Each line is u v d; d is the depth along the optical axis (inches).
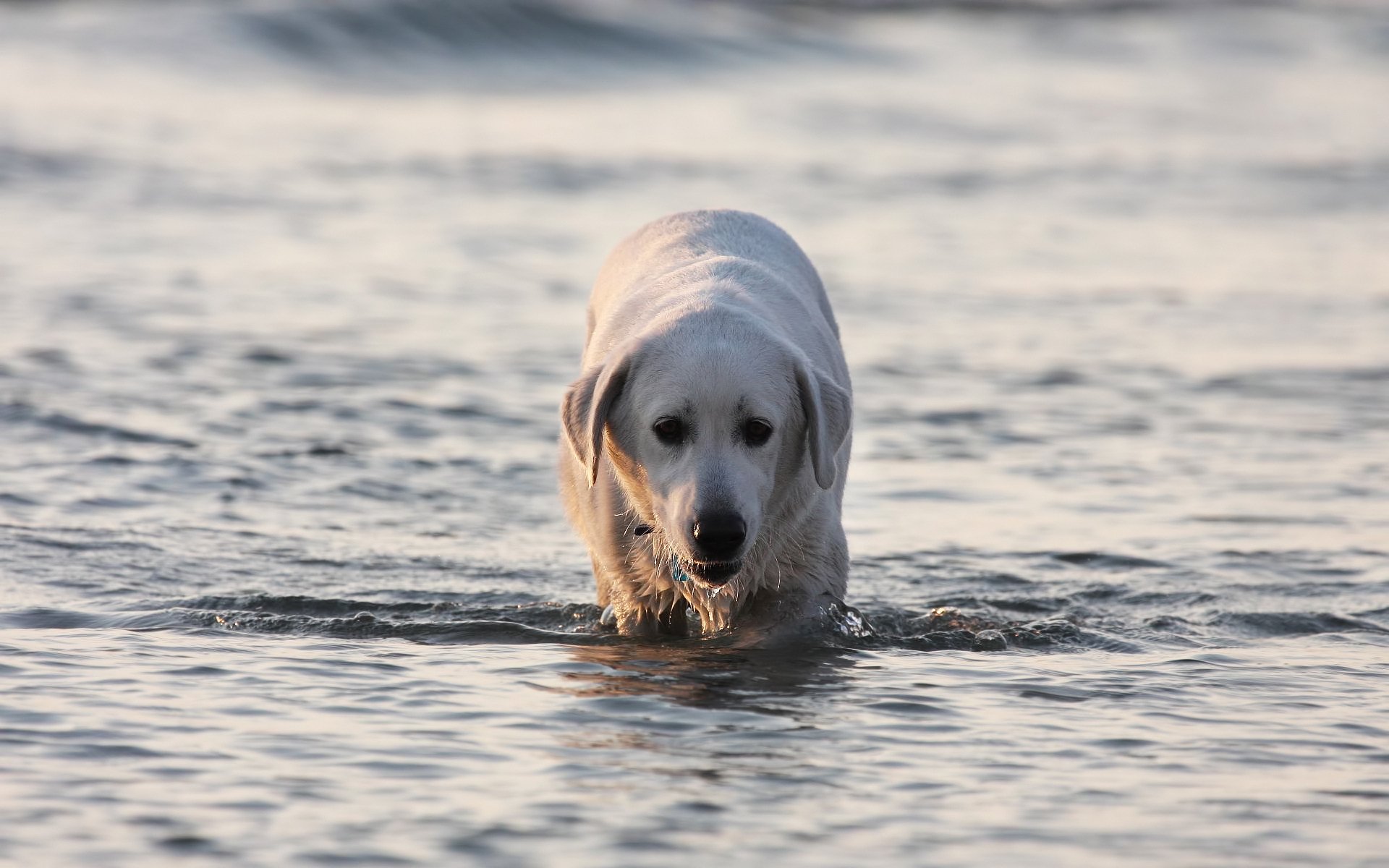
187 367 649.6
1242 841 246.1
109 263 863.1
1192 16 2807.6
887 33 2421.3
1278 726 302.5
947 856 239.6
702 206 1130.0
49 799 254.5
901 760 281.9
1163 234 1077.1
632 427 340.5
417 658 346.0
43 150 1211.9
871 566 434.0
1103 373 690.2
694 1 2470.5
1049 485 521.0
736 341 335.0
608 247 973.8
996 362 710.5
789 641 363.3
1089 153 1507.1
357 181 1185.4
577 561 441.7
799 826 250.1
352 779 266.8
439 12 1932.8
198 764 272.4
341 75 1745.8
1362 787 269.0
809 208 1147.3
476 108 1638.8
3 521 446.3
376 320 758.5
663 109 1705.2
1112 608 399.5
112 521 453.1
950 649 363.6
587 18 2066.9
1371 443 572.7
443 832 244.8
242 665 333.7
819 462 336.5
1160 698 320.8
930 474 534.9
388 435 563.8
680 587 364.5
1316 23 2785.4
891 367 697.6
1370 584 412.8
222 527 454.0
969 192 1249.4
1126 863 237.9
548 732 295.1
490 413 599.8
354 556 435.2
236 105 1542.8
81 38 1727.4
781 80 1979.6
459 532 462.3
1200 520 477.7
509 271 892.6
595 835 244.7
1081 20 2699.3
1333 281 911.7
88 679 318.7
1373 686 329.1
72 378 619.5
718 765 278.2
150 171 1170.0
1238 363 708.0
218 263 880.3
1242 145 1593.3
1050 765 279.4
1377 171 1416.1
